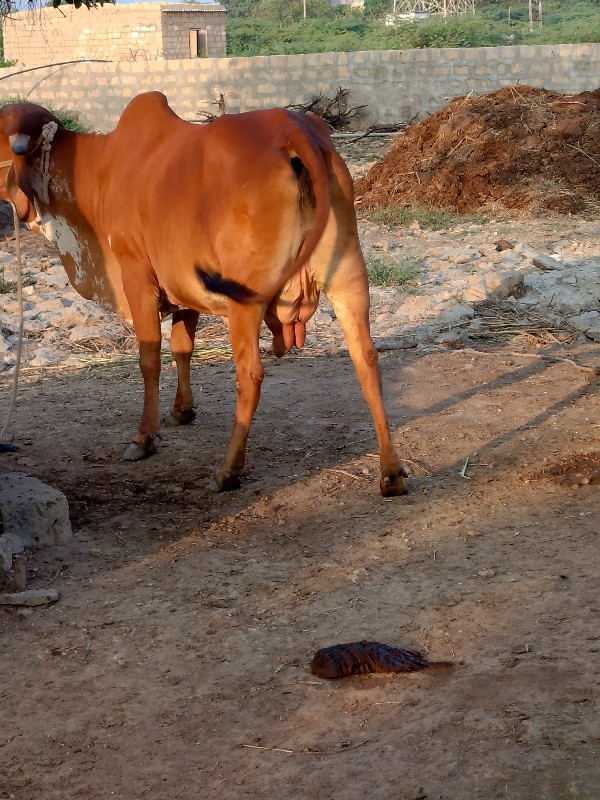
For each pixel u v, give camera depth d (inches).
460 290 382.6
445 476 251.4
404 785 177.8
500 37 1626.5
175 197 242.4
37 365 327.0
